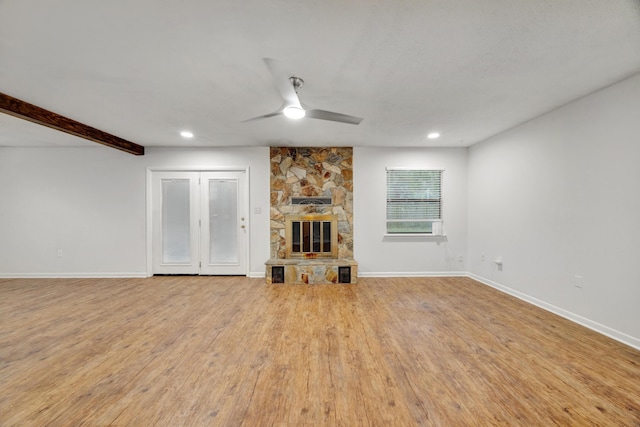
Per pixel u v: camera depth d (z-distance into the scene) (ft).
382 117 11.66
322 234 17.07
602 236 9.13
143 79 8.26
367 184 17.21
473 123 12.54
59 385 6.55
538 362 7.49
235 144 16.55
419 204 17.28
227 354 7.96
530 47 6.72
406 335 9.14
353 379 6.79
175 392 6.32
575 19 5.71
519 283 12.91
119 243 17.04
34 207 16.79
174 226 17.31
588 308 9.63
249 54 6.96
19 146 16.63
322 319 10.52
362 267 17.24
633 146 8.25
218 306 11.93
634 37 6.32
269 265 15.60
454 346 8.39
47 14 5.44
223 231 17.39
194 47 6.64
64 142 15.79
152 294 13.62
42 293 13.76
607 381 6.66
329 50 6.80
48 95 9.39
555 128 10.85
